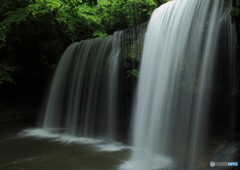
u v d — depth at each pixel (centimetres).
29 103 1639
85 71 1271
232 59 600
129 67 1049
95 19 1298
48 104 1427
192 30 715
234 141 624
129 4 1201
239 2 526
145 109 881
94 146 920
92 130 1191
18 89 1653
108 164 716
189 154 691
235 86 610
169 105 777
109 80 1158
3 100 1593
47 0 1166
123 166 701
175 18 793
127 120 1188
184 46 739
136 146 903
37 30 1409
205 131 684
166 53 808
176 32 777
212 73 658
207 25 668
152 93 855
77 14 1291
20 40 1384
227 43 609
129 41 1038
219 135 696
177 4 802
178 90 751
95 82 1224
